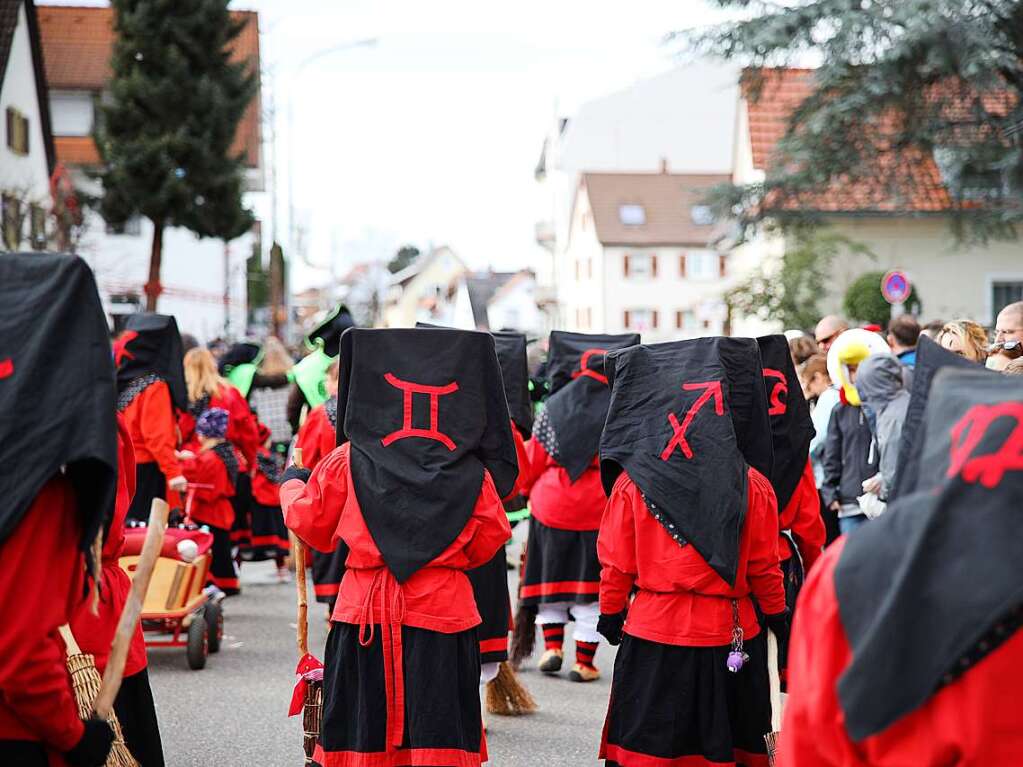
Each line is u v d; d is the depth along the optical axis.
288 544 13.18
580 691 8.37
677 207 63.31
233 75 36.31
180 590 8.73
